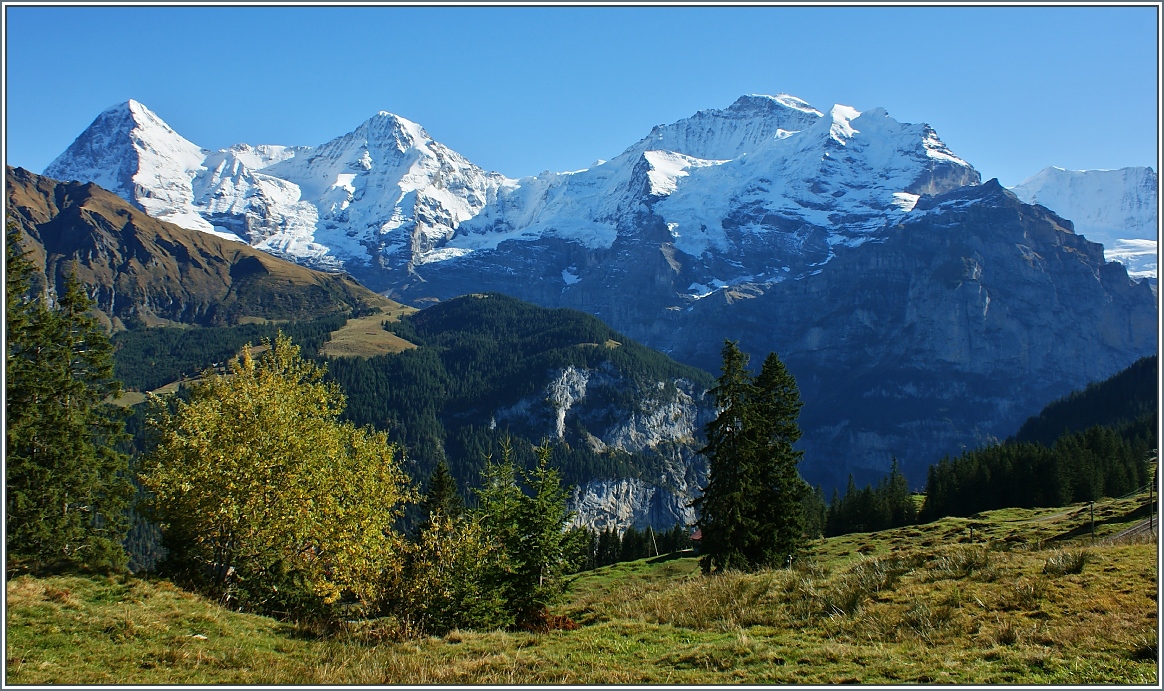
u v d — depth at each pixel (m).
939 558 33.16
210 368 37.34
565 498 39.53
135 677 21.78
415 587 32.28
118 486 53.59
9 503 43.50
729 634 27.56
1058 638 22.91
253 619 29.81
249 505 31.92
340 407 38.56
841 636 25.80
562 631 30.73
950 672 21.42
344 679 23.14
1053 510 97.44
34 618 24.41
